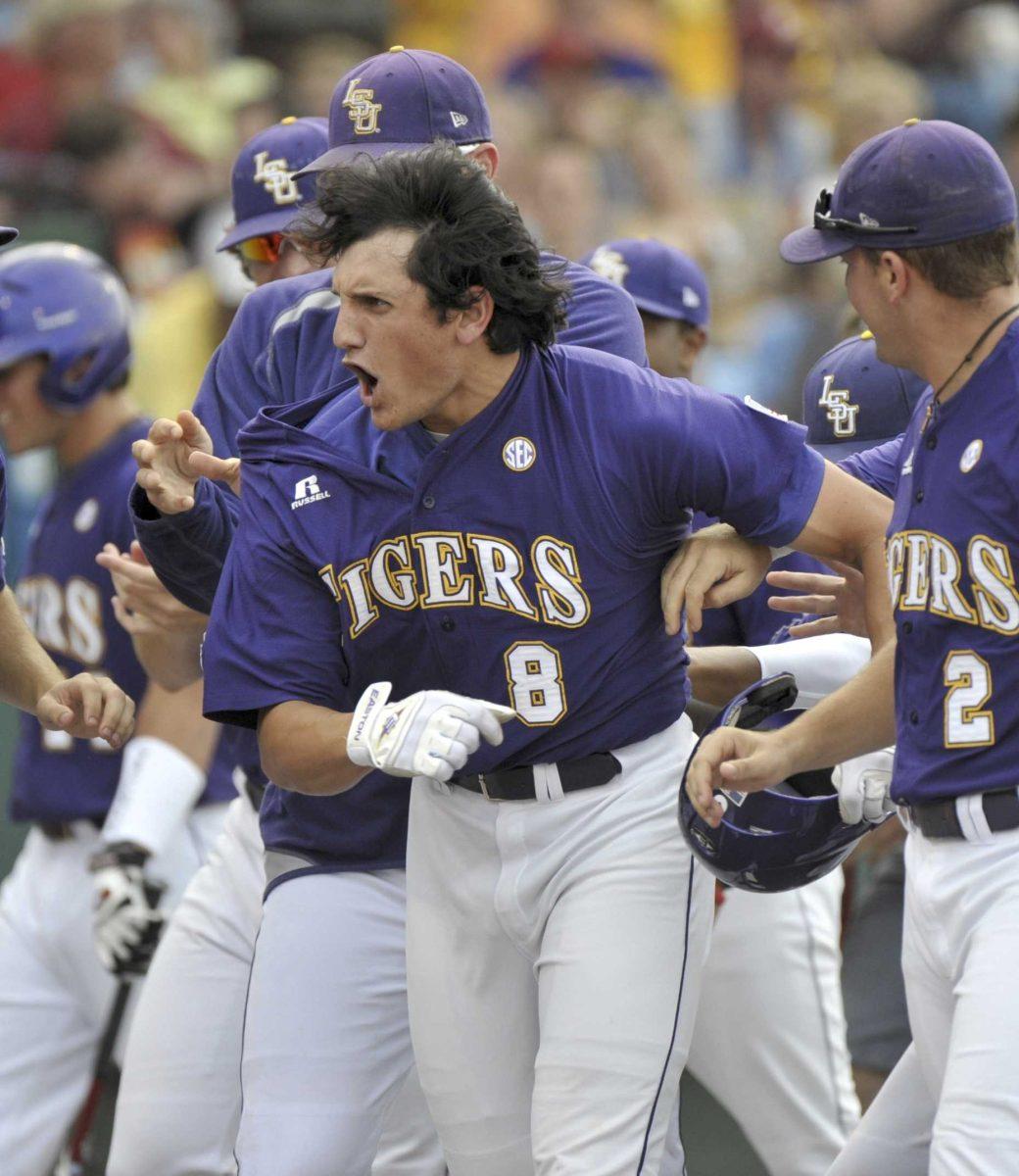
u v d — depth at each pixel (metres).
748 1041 17.02
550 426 11.88
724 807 12.40
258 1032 13.97
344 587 12.22
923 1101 13.01
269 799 14.62
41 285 18.42
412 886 12.88
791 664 13.99
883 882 17.47
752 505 12.08
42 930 18.67
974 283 11.62
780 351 31.73
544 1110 12.03
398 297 11.45
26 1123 18.64
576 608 11.97
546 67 36.53
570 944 12.12
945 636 11.74
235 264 28.23
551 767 12.21
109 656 18.38
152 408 28.41
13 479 25.58
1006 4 39.47
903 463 12.34
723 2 37.84
